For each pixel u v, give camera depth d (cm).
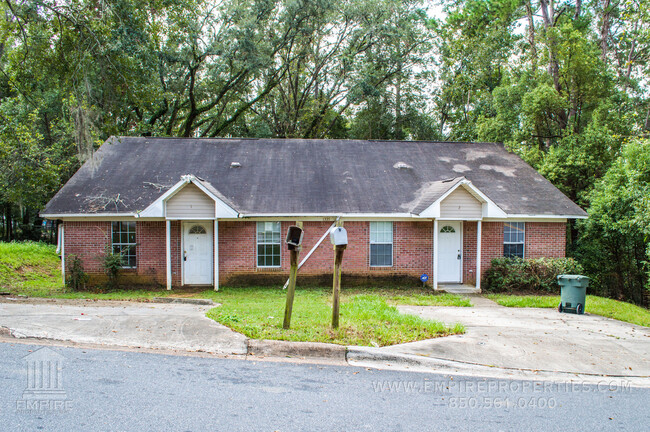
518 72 2309
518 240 1567
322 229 1500
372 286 1511
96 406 457
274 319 824
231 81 2909
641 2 1567
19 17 1216
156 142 1814
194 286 1476
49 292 1309
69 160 2156
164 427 416
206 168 1659
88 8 1284
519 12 2952
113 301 1116
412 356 667
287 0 2748
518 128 2156
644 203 1391
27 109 1981
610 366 685
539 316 1075
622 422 482
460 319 981
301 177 1645
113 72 1349
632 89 2748
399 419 462
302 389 535
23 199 2006
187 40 2548
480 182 1677
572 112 2172
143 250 1468
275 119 3475
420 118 3375
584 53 2058
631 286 1775
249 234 1485
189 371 579
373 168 1738
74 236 1448
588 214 1694
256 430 419
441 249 1545
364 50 3197
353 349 673
